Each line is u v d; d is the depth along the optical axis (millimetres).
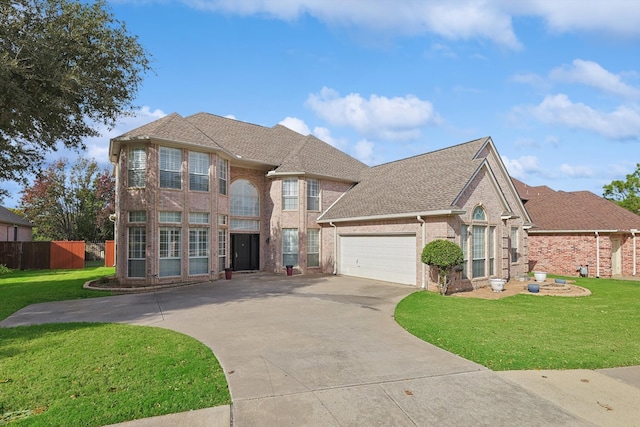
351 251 19219
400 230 16016
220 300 12109
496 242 16609
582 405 4555
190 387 4973
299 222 20406
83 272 22359
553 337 7605
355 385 5102
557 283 15859
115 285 15398
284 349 6766
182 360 6055
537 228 22266
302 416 4223
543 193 25547
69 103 12195
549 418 4227
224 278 18172
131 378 5281
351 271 19141
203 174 17328
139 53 13305
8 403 4512
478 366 5875
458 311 10375
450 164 17328
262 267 21266
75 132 14133
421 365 5918
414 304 11375
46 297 12836
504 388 5043
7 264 24719
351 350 6723
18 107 10570
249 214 21016
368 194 19844
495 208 16547
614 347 6926
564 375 5531
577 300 12570
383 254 17188
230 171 20203
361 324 8789
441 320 9156
